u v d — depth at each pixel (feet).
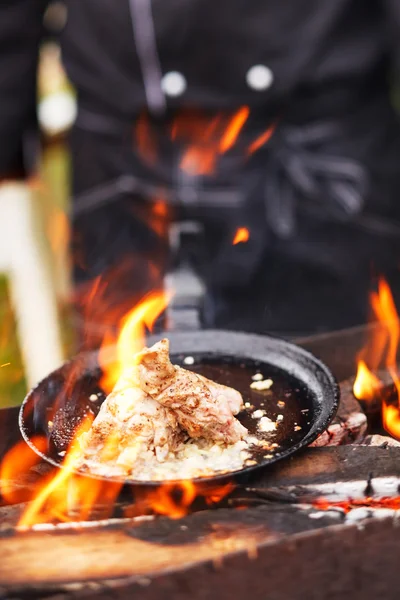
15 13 7.84
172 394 4.43
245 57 7.31
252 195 7.57
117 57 7.59
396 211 7.94
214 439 4.53
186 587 3.74
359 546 3.91
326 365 5.24
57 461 4.51
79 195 8.10
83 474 4.21
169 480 4.15
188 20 7.24
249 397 5.16
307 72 7.36
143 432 4.41
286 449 4.57
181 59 7.42
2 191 8.46
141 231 7.89
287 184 7.58
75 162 8.13
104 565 3.76
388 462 4.48
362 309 8.03
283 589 3.88
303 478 4.38
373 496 4.34
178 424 4.57
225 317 7.97
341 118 7.59
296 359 5.44
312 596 3.93
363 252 7.85
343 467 4.46
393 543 3.93
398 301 7.97
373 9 7.48
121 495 4.34
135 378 4.50
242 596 3.83
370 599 4.01
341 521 4.02
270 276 7.89
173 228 7.18
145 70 7.48
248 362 5.57
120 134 7.72
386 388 5.45
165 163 7.61
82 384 5.32
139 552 3.85
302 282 7.93
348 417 5.00
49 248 9.14
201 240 7.38
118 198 7.83
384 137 7.80
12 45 7.95
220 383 5.34
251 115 7.46
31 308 8.80
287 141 7.50
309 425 4.82
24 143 8.59
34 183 8.79
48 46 13.52
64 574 3.71
